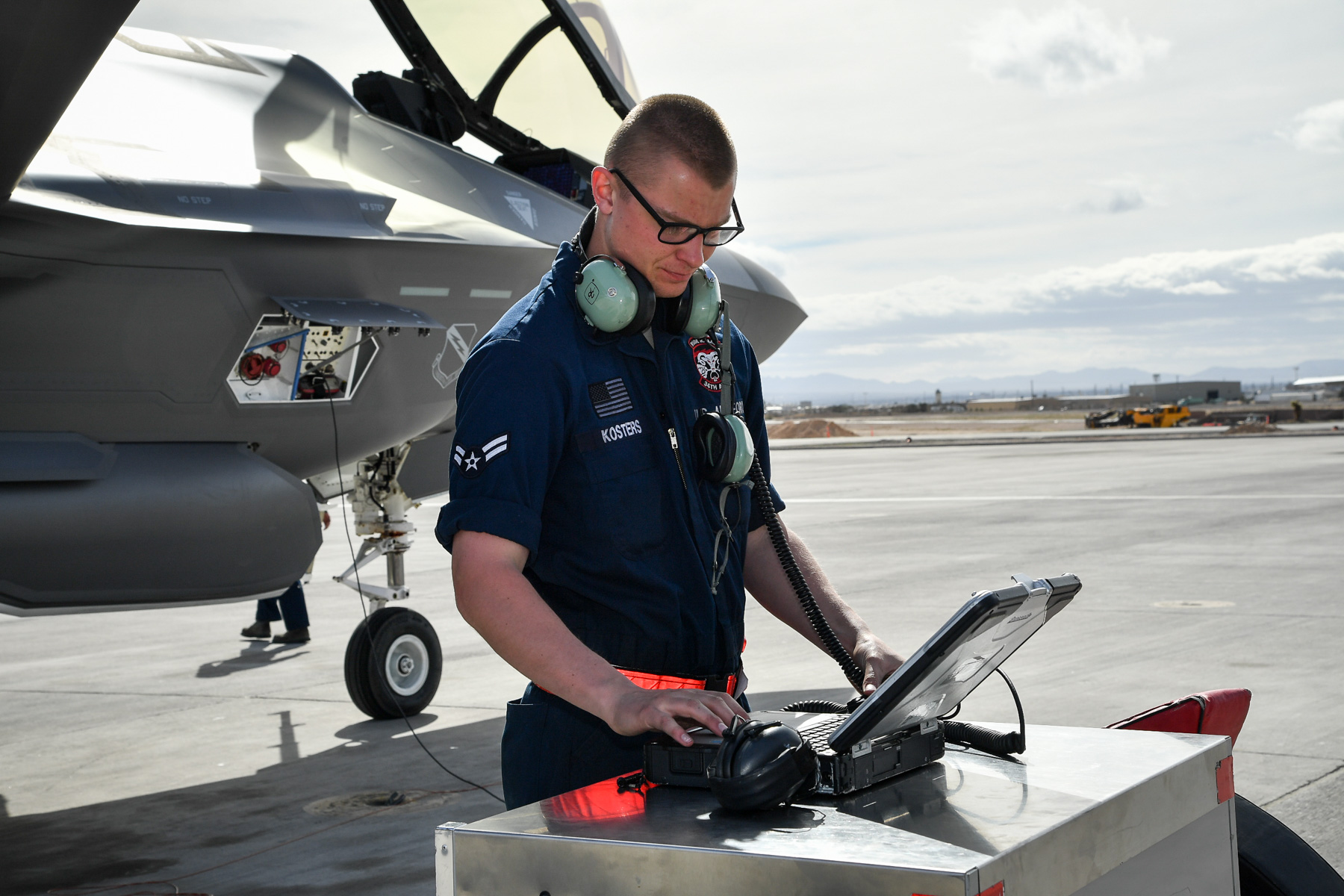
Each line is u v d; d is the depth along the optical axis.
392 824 3.97
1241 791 3.85
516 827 1.24
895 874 1.04
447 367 4.88
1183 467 23.58
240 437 4.30
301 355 4.42
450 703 5.93
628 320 1.58
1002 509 15.58
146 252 3.80
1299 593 8.12
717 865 1.12
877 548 11.74
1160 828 1.35
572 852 1.19
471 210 4.99
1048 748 1.49
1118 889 1.28
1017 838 1.13
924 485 20.95
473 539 1.50
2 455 3.76
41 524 3.81
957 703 1.53
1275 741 4.47
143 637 8.55
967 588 8.90
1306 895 1.66
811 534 13.34
